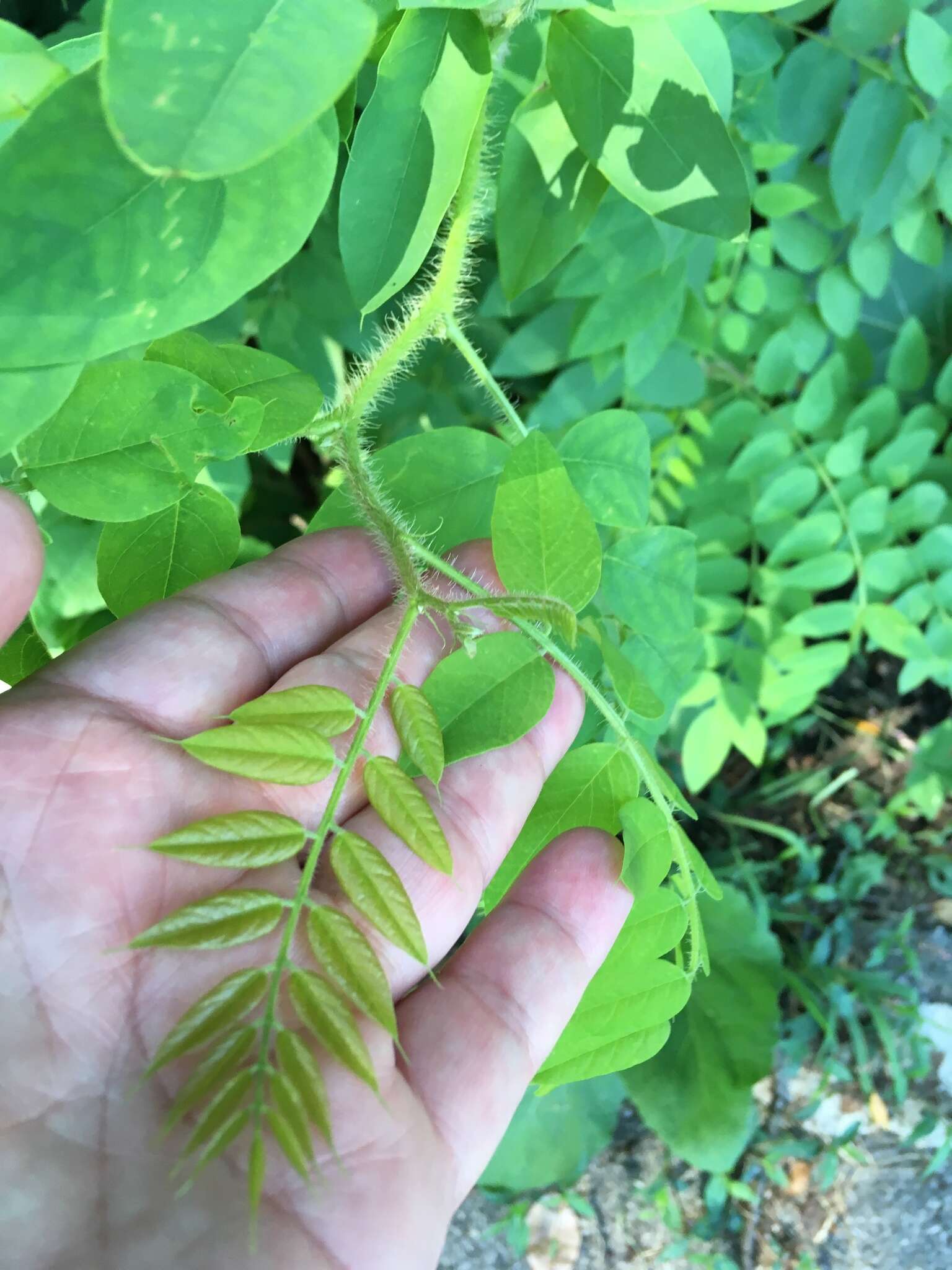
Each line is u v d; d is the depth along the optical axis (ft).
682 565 0.68
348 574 0.67
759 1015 1.21
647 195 0.54
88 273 0.35
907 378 1.02
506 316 0.83
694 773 1.12
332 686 0.57
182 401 0.48
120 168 0.34
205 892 0.51
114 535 0.56
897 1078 1.37
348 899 0.47
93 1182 0.45
